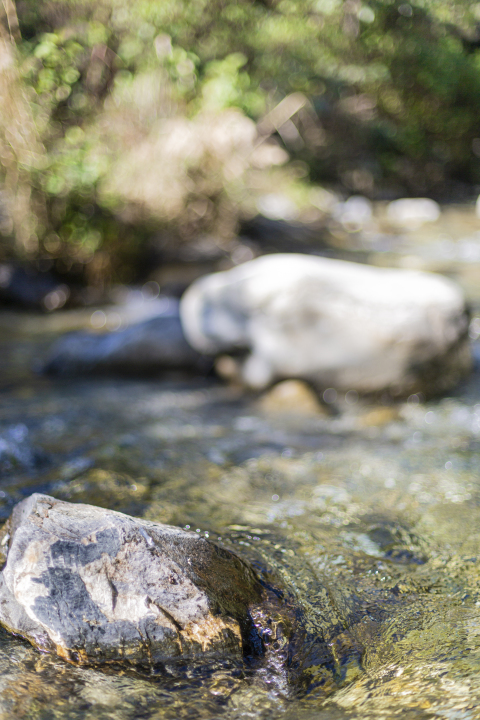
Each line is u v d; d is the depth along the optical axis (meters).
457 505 2.41
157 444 3.04
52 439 3.04
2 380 4.04
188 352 4.27
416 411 3.57
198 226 7.57
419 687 1.39
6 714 1.29
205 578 1.61
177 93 6.79
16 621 1.52
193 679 1.43
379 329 3.61
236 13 8.35
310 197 11.06
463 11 11.67
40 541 1.59
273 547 2.06
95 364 4.24
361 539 2.13
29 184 5.94
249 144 7.46
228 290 3.92
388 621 1.67
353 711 1.32
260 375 3.82
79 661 1.45
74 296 6.31
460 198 13.16
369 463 2.85
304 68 11.00
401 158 13.59
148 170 6.60
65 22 6.25
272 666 1.48
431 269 7.08
